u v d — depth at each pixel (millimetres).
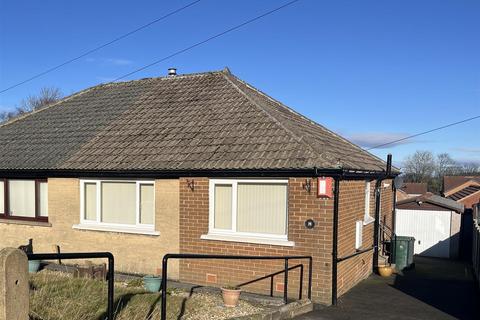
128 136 12766
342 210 10078
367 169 11320
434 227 17719
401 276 13016
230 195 10555
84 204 12430
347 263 10602
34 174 12914
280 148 10203
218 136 11391
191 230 10805
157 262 11273
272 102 14852
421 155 74000
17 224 13391
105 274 10570
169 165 10773
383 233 14930
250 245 10148
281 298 9234
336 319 8367
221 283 10438
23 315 3807
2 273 3660
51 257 4074
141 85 16109
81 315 6582
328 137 13758
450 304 9703
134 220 11828
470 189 33906
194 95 14070
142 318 6961
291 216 9727
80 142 13227
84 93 17109
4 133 15430
